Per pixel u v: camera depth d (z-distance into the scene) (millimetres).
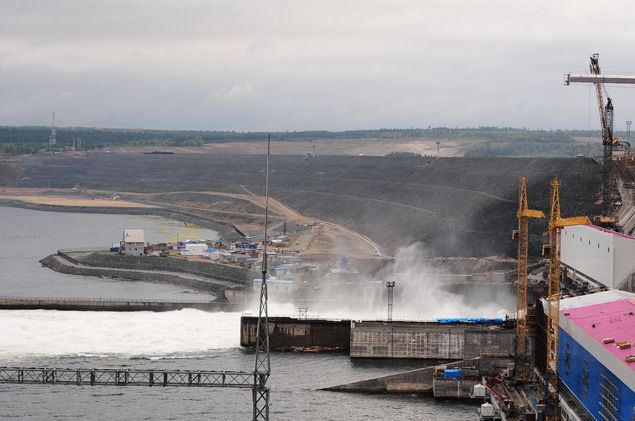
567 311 186750
